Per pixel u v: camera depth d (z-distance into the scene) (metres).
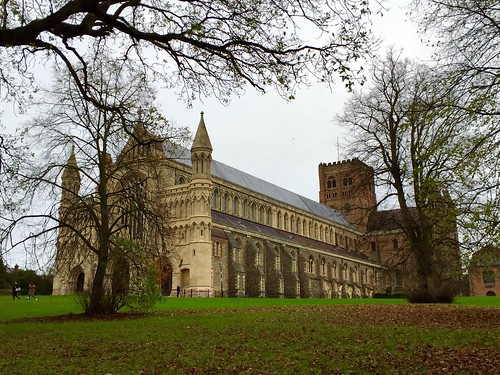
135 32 15.94
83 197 30.20
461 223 19.28
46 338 18.83
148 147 28.31
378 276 134.25
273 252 94.00
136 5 16.34
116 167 32.59
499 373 11.30
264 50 17.02
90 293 32.00
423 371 11.99
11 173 22.69
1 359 14.59
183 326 22.28
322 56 16.81
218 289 80.25
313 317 25.95
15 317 31.08
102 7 14.98
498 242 18.20
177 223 80.56
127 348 16.34
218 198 94.62
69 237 30.25
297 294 96.12
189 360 14.09
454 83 19.09
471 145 18.78
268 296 92.12
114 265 31.00
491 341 15.50
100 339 18.38
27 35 14.21
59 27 15.68
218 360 14.01
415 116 28.88
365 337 17.19
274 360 13.81
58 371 12.98
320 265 111.94
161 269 33.28
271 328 20.61
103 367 13.41
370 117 38.97
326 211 141.62
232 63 17.75
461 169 18.28
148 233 32.97
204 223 78.81
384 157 38.38
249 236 91.06
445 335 17.05
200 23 16.91
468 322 21.33
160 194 35.59
